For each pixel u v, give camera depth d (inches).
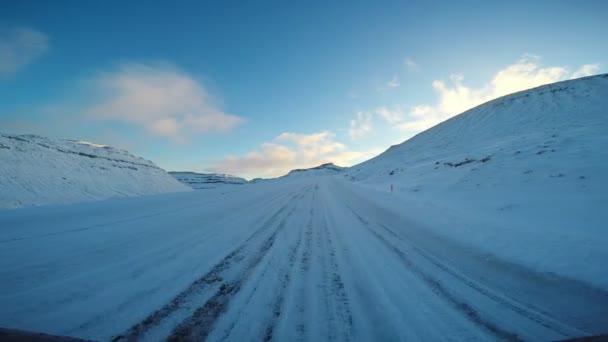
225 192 679.1
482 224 285.9
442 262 197.5
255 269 174.4
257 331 107.2
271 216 370.9
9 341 75.0
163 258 184.9
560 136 668.7
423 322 117.1
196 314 118.0
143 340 98.0
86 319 109.3
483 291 150.3
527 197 353.1
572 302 137.5
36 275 148.9
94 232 241.0
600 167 382.6
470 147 1008.2
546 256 190.9
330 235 275.1
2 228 250.2
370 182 1100.5
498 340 105.1
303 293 142.9
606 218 239.1
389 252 220.2
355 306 130.1
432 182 642.8
